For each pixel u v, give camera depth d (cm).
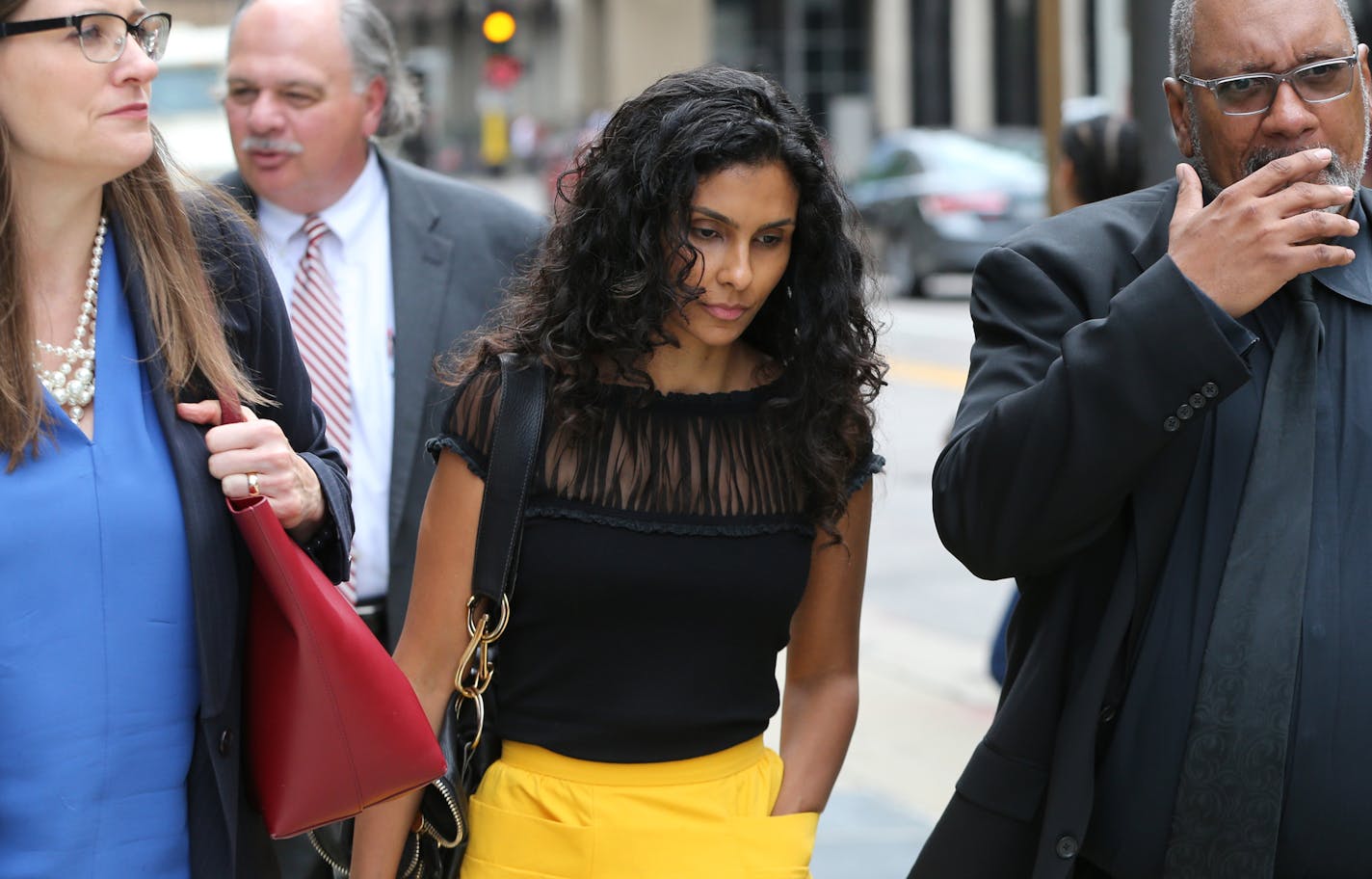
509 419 420
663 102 414
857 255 434
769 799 439
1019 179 3072
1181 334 389
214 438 384
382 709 393
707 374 435
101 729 363
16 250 358
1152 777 405
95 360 376
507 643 431
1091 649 422
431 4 10112
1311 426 403
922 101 6153
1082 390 396
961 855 434
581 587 417
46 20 351
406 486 601
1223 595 400
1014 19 6006
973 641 1211
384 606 607
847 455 441
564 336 418
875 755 975
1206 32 414
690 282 412
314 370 620
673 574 417
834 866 813
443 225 641
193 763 382
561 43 8875
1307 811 395
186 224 394
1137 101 850
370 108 648
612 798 420
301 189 630
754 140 405
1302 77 404
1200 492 409
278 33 625
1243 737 395
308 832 446
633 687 420
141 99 364
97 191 379
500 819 424
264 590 394
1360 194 432
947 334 2709
